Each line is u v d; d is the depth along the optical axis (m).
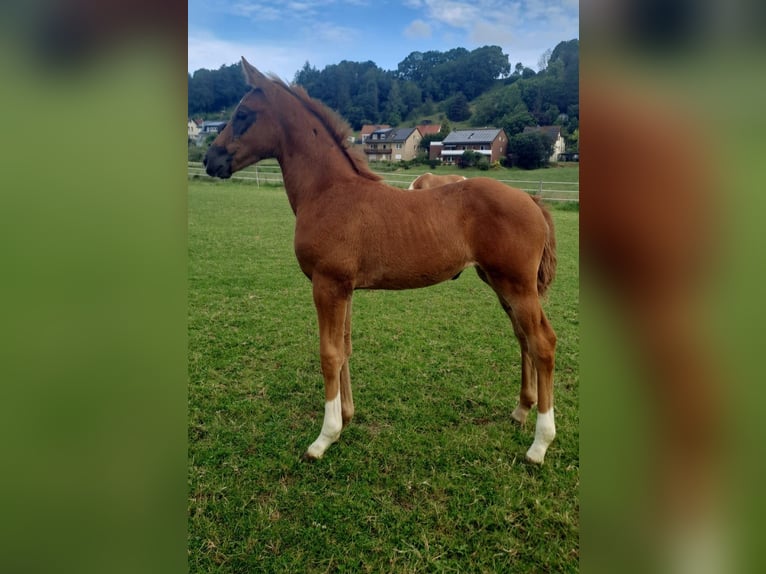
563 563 1.94
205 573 1.91
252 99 2.79
